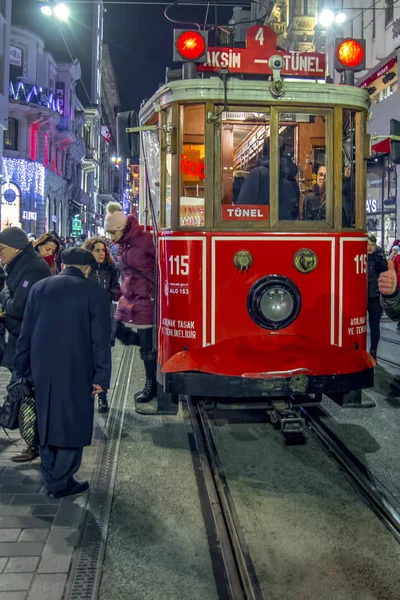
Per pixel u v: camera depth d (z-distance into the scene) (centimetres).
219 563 345
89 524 385
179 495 436
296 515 405
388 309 369
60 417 411
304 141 557
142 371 839
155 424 601
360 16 2167
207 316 517
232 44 625
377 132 1964
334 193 532
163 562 345
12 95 3016
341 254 531
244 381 494
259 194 528
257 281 516
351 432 571
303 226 529
